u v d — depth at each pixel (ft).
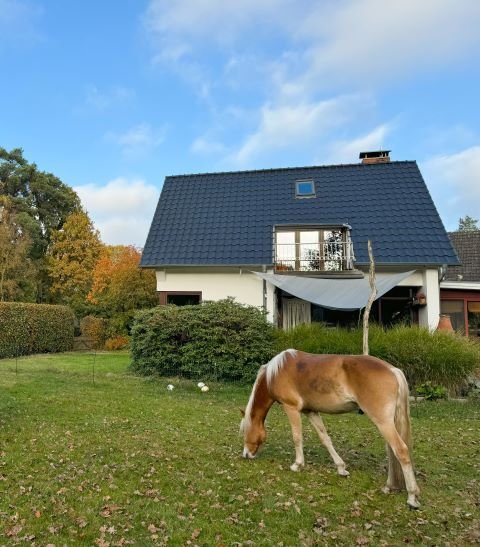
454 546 13.48
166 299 61.52
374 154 77.36
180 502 16.11
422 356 41.42
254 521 14.88
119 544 13.14
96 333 95.25
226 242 62.28
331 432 27.27
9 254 104.68
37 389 37.86
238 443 24.39
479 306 63.26
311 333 47.39
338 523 14.88
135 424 27.66
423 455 22.90
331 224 59.62
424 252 56.65
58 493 16.60
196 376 47.67
